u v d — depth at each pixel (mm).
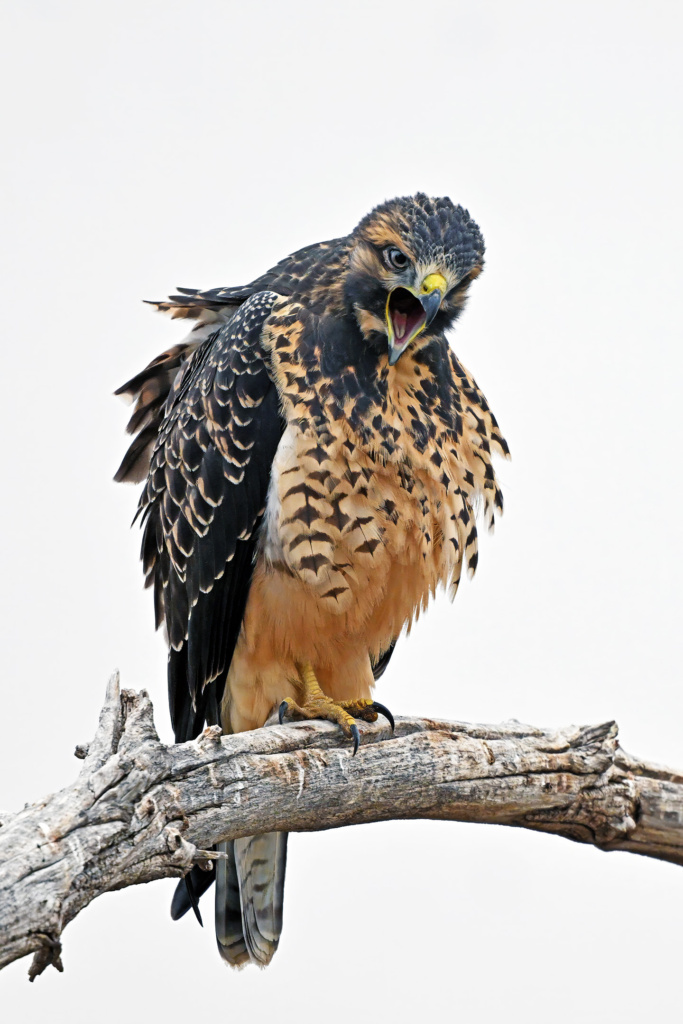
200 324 12352
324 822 9203
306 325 10680
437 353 10750
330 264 10906
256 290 11664
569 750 9789
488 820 9781
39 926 6750
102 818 7164
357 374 10398
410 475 10430
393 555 10539
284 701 10594
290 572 10500
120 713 7719
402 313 10484
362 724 9586
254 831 8875
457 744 9516
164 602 11992
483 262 11086
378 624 10992
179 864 7457
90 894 7047
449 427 10797
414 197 10883
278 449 10523
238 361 10984
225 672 11156
